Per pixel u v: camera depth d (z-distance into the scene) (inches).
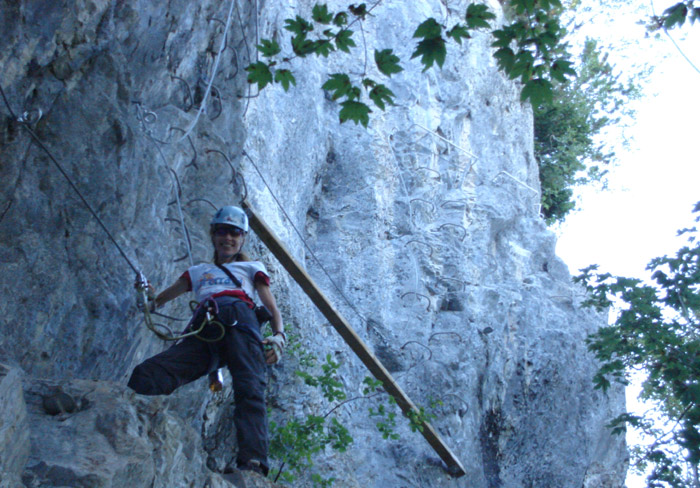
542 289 558.9
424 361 440.1
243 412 178.9
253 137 376.5
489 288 505.7
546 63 213.9
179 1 252.8
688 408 392.5
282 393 345.4
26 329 178.5
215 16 295.4
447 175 552.1
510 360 499.2
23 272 179.5
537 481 485.4
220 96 306.7
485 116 609.9
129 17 221.9
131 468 130.2
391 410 414.6
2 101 179.5
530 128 681.6
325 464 347.6
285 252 322.0
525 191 625.9
